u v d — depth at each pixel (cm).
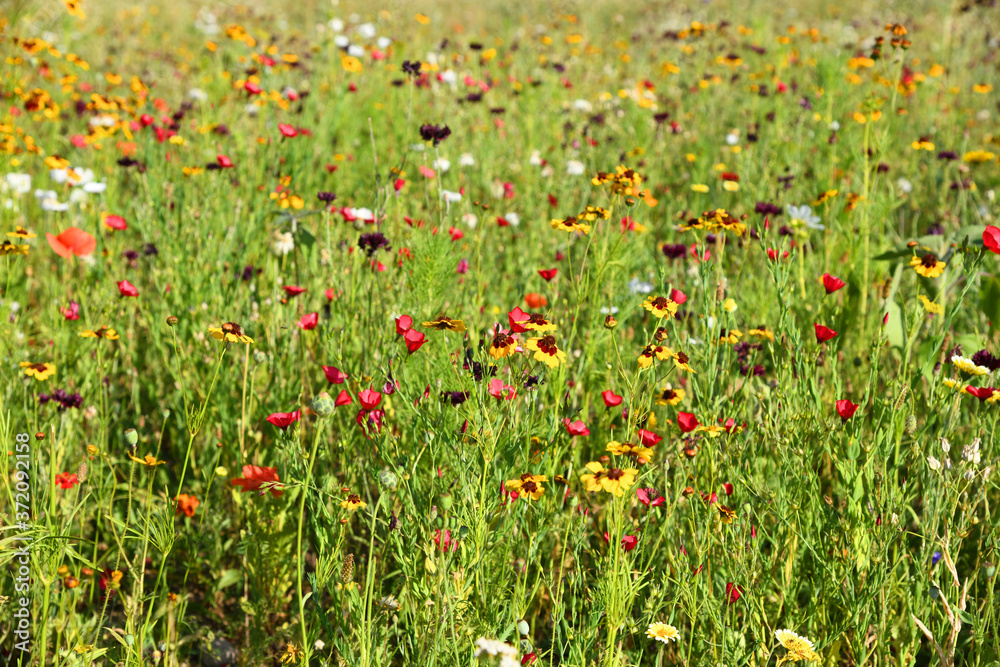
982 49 970
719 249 296
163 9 1364
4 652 255
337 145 636
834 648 242
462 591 217
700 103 773
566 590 268
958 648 249
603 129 664
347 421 299
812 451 243
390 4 1181
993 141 574
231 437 317
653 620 231
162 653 255
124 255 420
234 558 310
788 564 248
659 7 1387
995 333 353
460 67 822
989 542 236
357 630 217
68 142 579
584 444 302
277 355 323
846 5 1497
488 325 363
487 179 566
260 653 259
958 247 257
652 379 256
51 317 378
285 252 384
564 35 1149
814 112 611
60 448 280
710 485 253
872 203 415
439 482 249
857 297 373
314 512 227
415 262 288
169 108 693
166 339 380
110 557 279
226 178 477
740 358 312
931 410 250
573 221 294
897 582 242
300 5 1296
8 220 477
